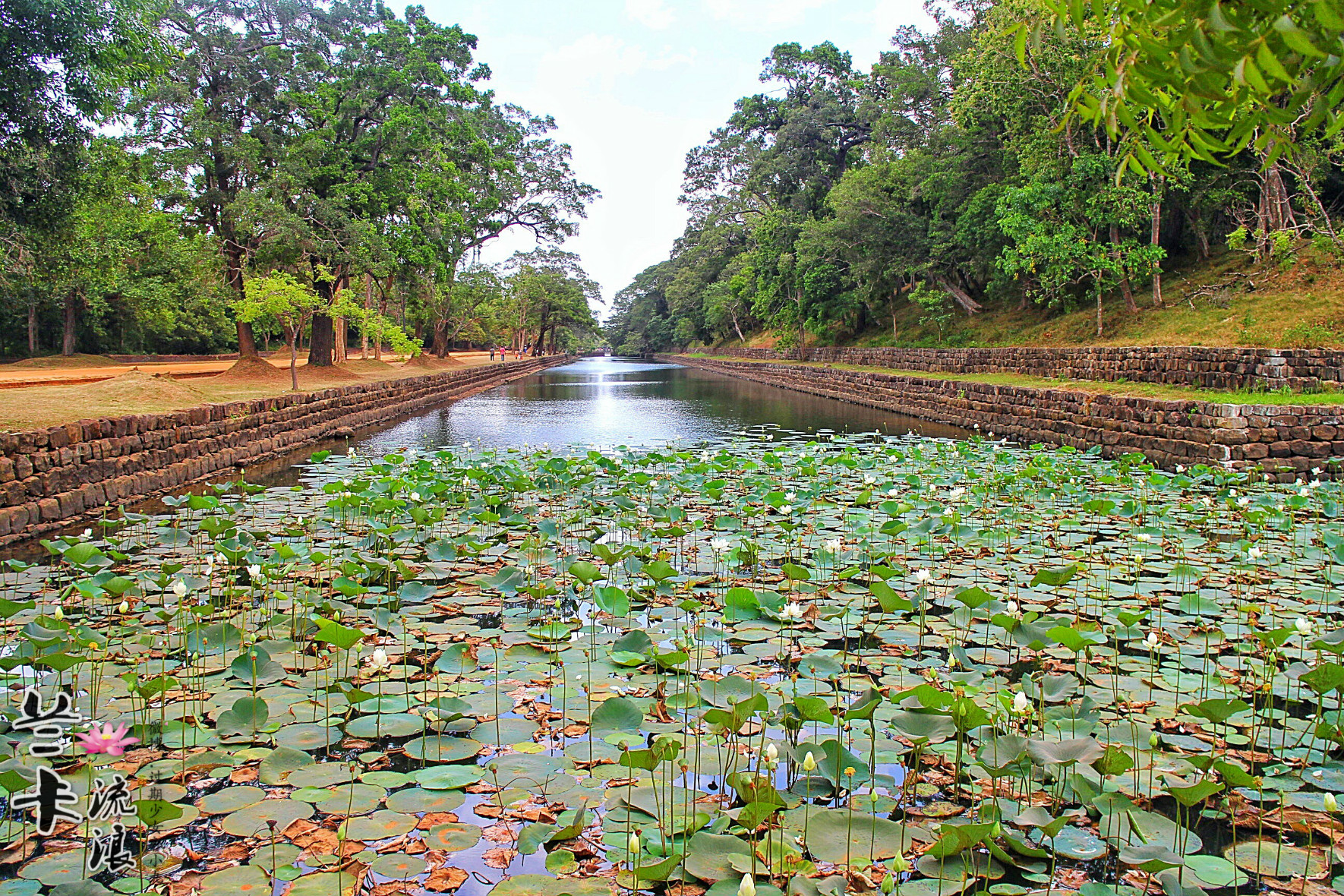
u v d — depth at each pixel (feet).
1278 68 6.08
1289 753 10.11
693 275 169.37
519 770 9.52
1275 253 51.16
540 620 15.35
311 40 66.64
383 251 65.98
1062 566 18.89
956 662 12.82
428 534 21.85
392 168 72.08
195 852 8.04
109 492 26.14
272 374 66.03
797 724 9.40
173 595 16.53
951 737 10.66
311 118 66.95
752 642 14.10
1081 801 8.73
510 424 55.47
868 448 39.73
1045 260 59.77
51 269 36.83
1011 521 23.75
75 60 28.71
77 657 10.81
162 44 35.86
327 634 9.95
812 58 110.32
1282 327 45.21
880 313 107.45
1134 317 58.85
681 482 26.89
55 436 23.77
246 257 65.31
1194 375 40.73
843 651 13.50
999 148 73.56
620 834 8.36
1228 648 13.80
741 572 18.66
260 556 18.71
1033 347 63.52
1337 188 59.26
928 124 93.56
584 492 27.71
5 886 7.42
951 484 29.25
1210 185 57.77
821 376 91.86
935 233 81.05
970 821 8.63
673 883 7.70
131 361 99.30
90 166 33.73
